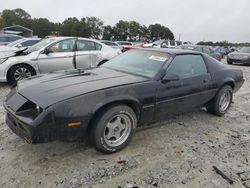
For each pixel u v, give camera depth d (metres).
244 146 3.39
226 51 31.47
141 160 2.89
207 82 4.00
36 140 2.49
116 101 2.86
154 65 3.53
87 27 89.06
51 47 6.49
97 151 3.03
